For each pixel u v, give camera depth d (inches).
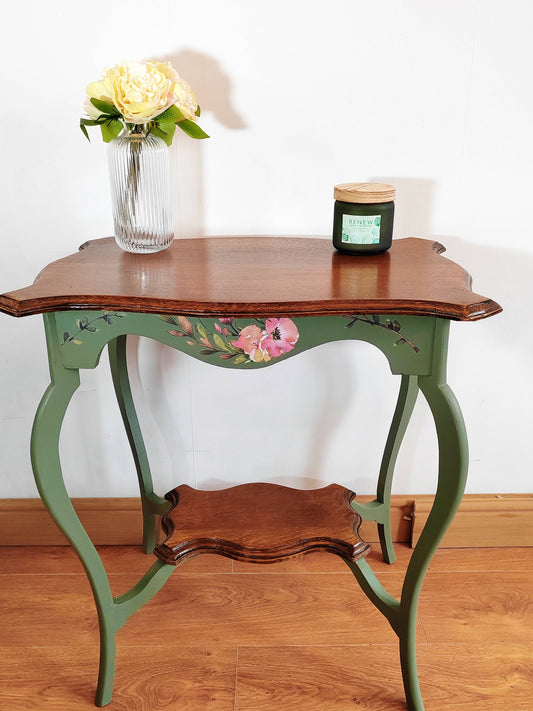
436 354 42.4
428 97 54.2
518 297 60.2
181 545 52.4
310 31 52.4
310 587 62.5
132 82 44.8
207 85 53.7
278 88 53.9
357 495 67.7
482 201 57.2
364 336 43.0
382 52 52.9
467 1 51.5
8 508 67.1
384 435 65.2
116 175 48.7
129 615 51.0
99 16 52.0
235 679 52.7
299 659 54.4
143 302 40.2
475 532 67.2
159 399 63.8
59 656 55.0
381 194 48.3
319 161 56.0
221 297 40.4
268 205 57.4
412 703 49.5
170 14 51.9
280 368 62.5
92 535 67.9
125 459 66.5
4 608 59.8
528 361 62.4
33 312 40.3
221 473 67.1
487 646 55.5
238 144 55.5
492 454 66.1
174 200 57.2
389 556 64.9
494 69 53.4
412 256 50.3
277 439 65.5
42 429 44.8
